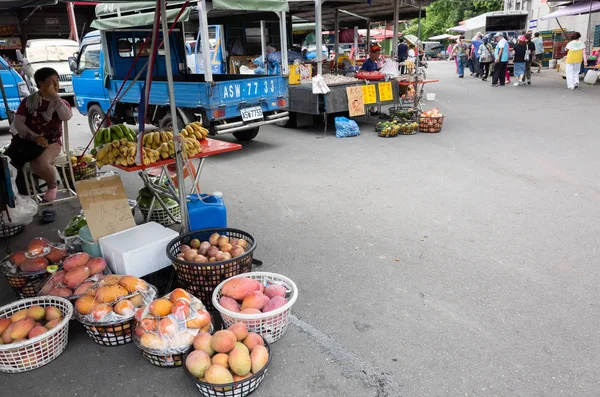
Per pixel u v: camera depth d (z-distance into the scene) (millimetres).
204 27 6766
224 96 7152
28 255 3404
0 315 2916
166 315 2748
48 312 2879
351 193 5676
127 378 2646
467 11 50969
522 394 2453
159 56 9117
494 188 5629
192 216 3688
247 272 3318
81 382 2623
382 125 8898
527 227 4484
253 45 12477
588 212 4785
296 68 9320
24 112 5070
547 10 26484
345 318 3156
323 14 12188
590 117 9711
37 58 14578
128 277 3037
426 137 8602
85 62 9906
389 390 2516
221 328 3039
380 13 11992
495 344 2848
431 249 4117
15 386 2604
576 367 2629
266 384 2576
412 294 3420
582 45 13961
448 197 5387
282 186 6062
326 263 3932
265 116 8047
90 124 10312
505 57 15781
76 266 3244
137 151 3504
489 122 9688
